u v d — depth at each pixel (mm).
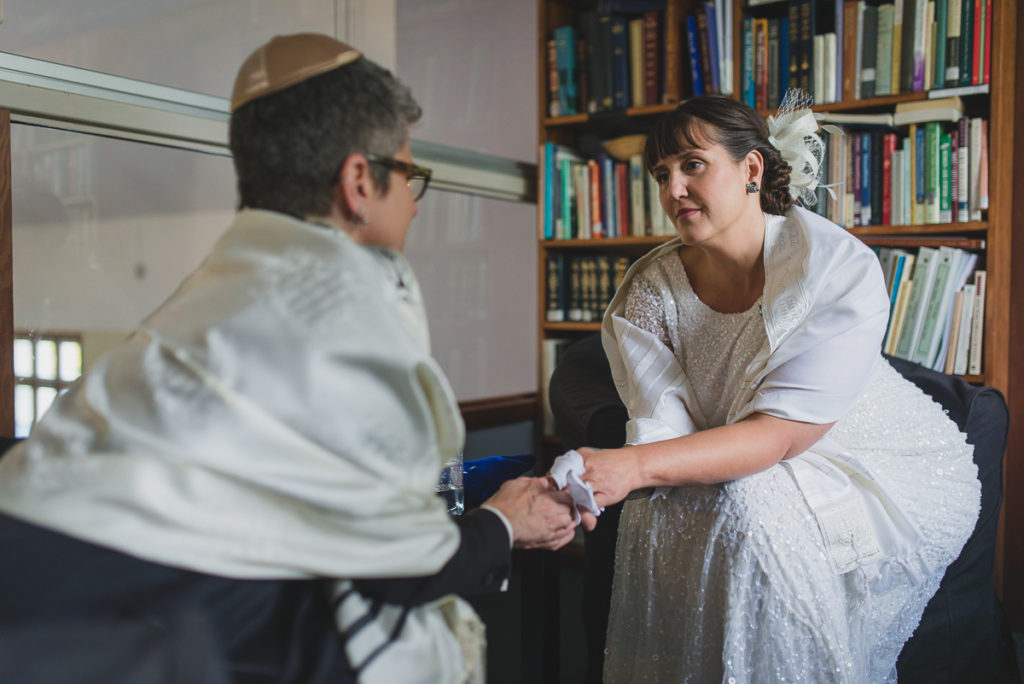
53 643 752
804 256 1532
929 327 2477
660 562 1559
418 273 3777
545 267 3227
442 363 3701
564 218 3186
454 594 1020
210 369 838
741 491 1459
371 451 870
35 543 798
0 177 2012
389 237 1036
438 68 3668
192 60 2822
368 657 877
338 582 909
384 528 873
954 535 1673
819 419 1478
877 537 1528
